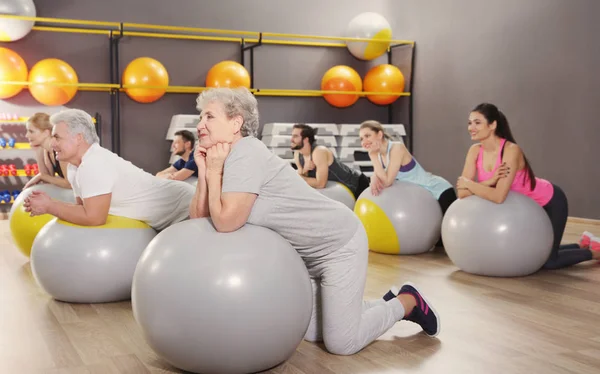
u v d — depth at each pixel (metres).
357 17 6.69
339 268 1.89
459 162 6.48
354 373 1.81
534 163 5.64
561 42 5.31
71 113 2.56
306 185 1.85
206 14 6.48
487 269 3.15
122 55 6.18
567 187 5.34
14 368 1.87
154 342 1.72
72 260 2.54
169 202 2.73
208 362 1.68
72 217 2.55
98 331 2.24
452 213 3.28
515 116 5.80
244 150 1.75
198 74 6.49
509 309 2.54
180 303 1.63
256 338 1.66
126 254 2.59
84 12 6.03
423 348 2.04
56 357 1.96
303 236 1.84
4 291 2.87
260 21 6.70
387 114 7.34
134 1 6.20
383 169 3.89
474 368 1.85
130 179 2.66
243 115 1.78
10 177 5.72
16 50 5.82
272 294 1.67
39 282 2.64
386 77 6.71
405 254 3.87
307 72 6.94
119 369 1.85
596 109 5.04
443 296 2.77
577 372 1.82
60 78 5.45
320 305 2.05
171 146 6.30
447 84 6.57
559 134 5.38
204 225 1.78
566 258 3.36
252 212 1.80
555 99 5.40
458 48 6.40
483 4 6.06
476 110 3.21
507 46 5.83
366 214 3.87
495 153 3.23
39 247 2.62
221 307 1.62
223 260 1.65
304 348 2.04
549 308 2.55
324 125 6.46
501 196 3.13
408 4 7.02
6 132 5.71
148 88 5.77
